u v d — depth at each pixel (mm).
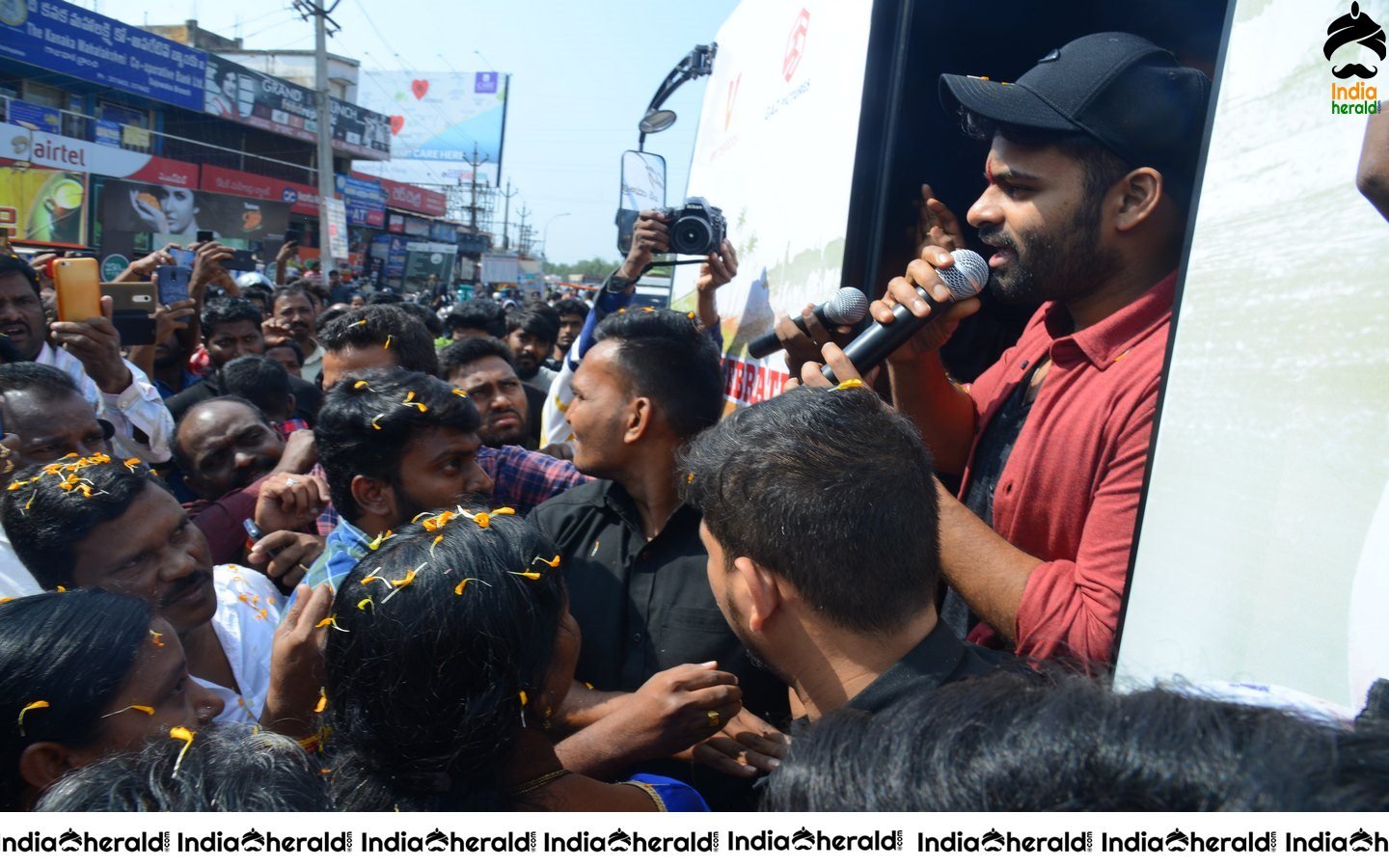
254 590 2229
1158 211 1600
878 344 1721
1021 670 1086
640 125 4746
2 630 1187
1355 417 941
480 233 47844
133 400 3447
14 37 19484
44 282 4973
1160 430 1243
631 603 1922
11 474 2172
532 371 5512
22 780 1168
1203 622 1114
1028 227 1643
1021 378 1958
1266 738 614
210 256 5199
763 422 1242
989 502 1938
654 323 1989
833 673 1191
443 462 2062
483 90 45062
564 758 1589
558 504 2107
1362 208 948
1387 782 584
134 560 1753
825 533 1135
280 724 1493
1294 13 1070
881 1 2443
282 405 4043
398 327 3068
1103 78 1559
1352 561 926
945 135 2758
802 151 2977
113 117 23969
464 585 1158
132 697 1222
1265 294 1078
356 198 33375
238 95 26359
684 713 1540
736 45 4105
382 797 1175
